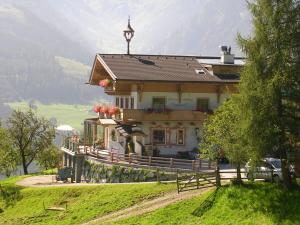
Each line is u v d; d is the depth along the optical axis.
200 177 42.09
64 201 49.91
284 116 35.84
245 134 35.22
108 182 55.94
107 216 41.91
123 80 59.47
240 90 36.38
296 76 35.00
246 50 36.25
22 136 81.81
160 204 40.28
